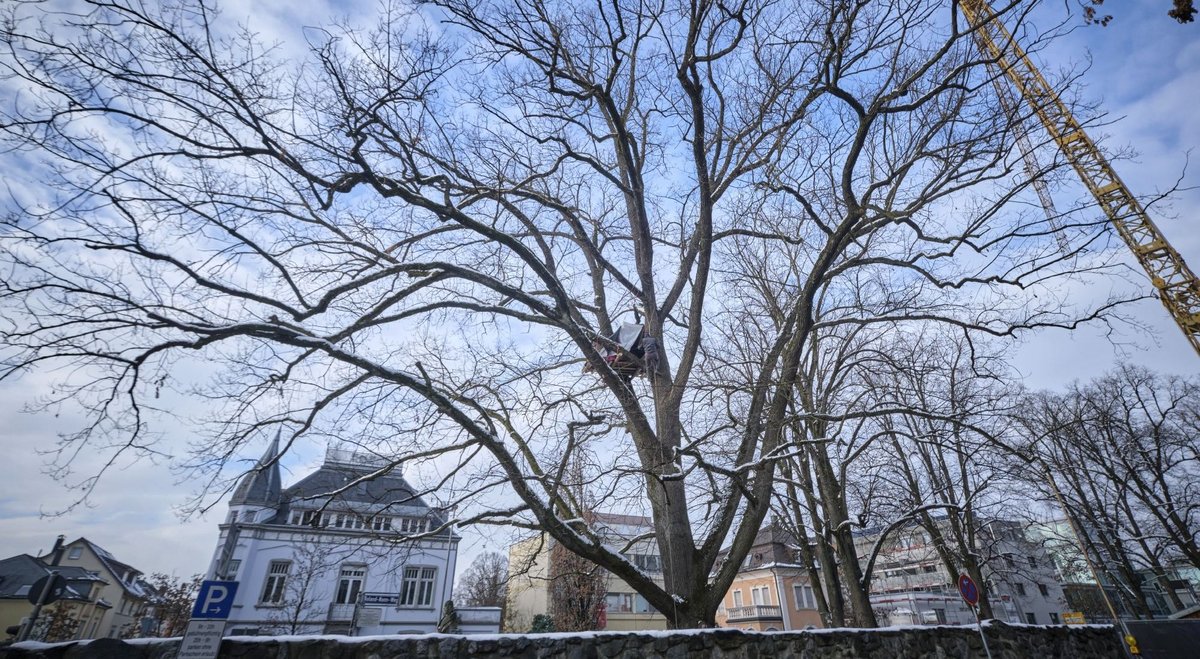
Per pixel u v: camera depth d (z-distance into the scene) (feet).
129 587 171.12
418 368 25.18
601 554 26.71
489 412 31.22
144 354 22.25
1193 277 101.09
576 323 31.48
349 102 23.81
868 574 43.01
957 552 62.39
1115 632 37.83
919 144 31.35
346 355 23.94
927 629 29.55
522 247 29.09
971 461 48.21
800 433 48.85
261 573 81.76
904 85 27.71
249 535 82.94
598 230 43.24
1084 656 34.58
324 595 82.89
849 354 47.16
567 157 36.06
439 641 20.34
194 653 17.21
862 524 43.52
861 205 30.94
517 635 21.38
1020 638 32.68
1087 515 84.89
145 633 92.12
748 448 31.99
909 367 39.99
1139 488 84.28
